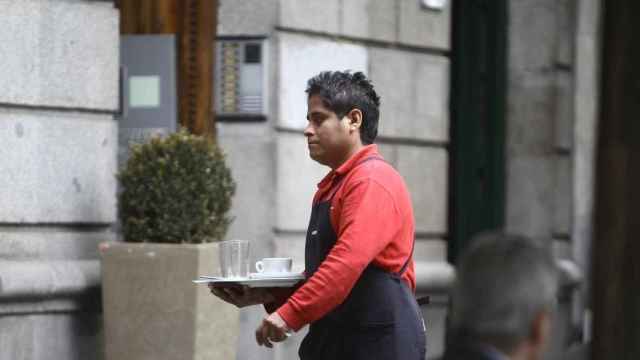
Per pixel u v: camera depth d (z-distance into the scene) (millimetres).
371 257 12156
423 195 27641
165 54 23594
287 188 23984
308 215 24406
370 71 25953
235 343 20484
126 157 23484
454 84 29578
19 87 19875
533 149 31516
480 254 6875
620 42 11984
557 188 32188
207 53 23891
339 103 12828
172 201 20125
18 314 19562
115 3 23641
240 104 23828
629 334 11562
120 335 19656
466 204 29531
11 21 19781
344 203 12391
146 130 23547
